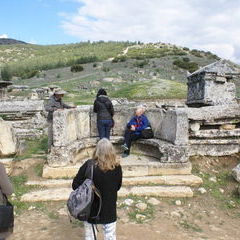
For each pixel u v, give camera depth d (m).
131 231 5.36
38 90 31.67
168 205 6.50
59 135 7.73
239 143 8.69
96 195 3.90
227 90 13.16
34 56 126.75
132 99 26.14
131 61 66.38
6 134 7.82
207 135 8.59
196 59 71.38
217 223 5.95
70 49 127.31
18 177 7.50
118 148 9.26
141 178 7.32
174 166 7.62
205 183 7.40
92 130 9.46
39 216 5.93
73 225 5.56
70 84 40.88
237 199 6.89
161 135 8.72
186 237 5.29
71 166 7.65
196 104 13.72
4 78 62.88
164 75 49.78
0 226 3.60
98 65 64.12
